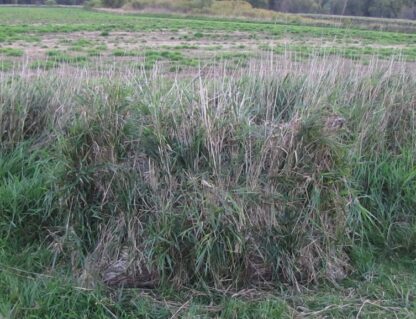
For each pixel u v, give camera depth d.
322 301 4.24
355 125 5.77
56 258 4.48
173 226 4.28
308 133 4.54
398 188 5.50
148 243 4.29
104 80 5.12
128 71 6.10
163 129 4.55
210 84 5.57
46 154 5.22
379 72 6.61
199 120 4.59
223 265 4.30
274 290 4.37
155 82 5.07
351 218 4.84
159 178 4.45
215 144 4.48
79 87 5.79
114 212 4.45
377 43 15.82
